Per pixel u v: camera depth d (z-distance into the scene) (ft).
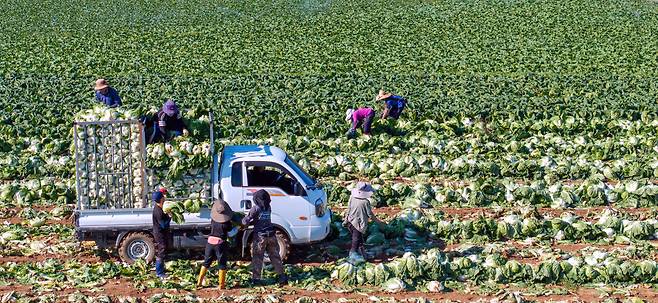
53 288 79.71
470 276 82.74
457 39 265.54
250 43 258.37
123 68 215.51
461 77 200.34
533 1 340.18
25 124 140.56
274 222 86.12
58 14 324.19
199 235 86.02
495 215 101.81
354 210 86.43
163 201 81.46
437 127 142.92
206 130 134.21
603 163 121.49
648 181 111.86
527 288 81.41
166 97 169.78
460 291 80.69
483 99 169.27
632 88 186.80
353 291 80.28
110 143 84.64
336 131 139.54
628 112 154.40
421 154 125.39
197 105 159.53
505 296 79.10
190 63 222.48
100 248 89.04
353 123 136.46
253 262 81.41
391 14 315.17
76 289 79.66
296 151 128.98
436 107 160.86
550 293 80.18
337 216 97.14
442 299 79.10
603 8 323.16
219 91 178.91
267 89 181.27
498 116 153.28
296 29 284.41
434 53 239.71
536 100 168.76
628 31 278.67
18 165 116.78
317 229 87.15
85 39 268.00
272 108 157.79
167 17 314.55
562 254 88.53
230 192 85.20
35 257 87.92
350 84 188.44
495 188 106.63
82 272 82.69
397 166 117.19
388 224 95.04
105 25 297.74
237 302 77.15
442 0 345.31
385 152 125.39
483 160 119.24
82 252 88.94
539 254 89.04
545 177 116.06
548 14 310.86
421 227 94.38
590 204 105.81
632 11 317.22
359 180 115.55
